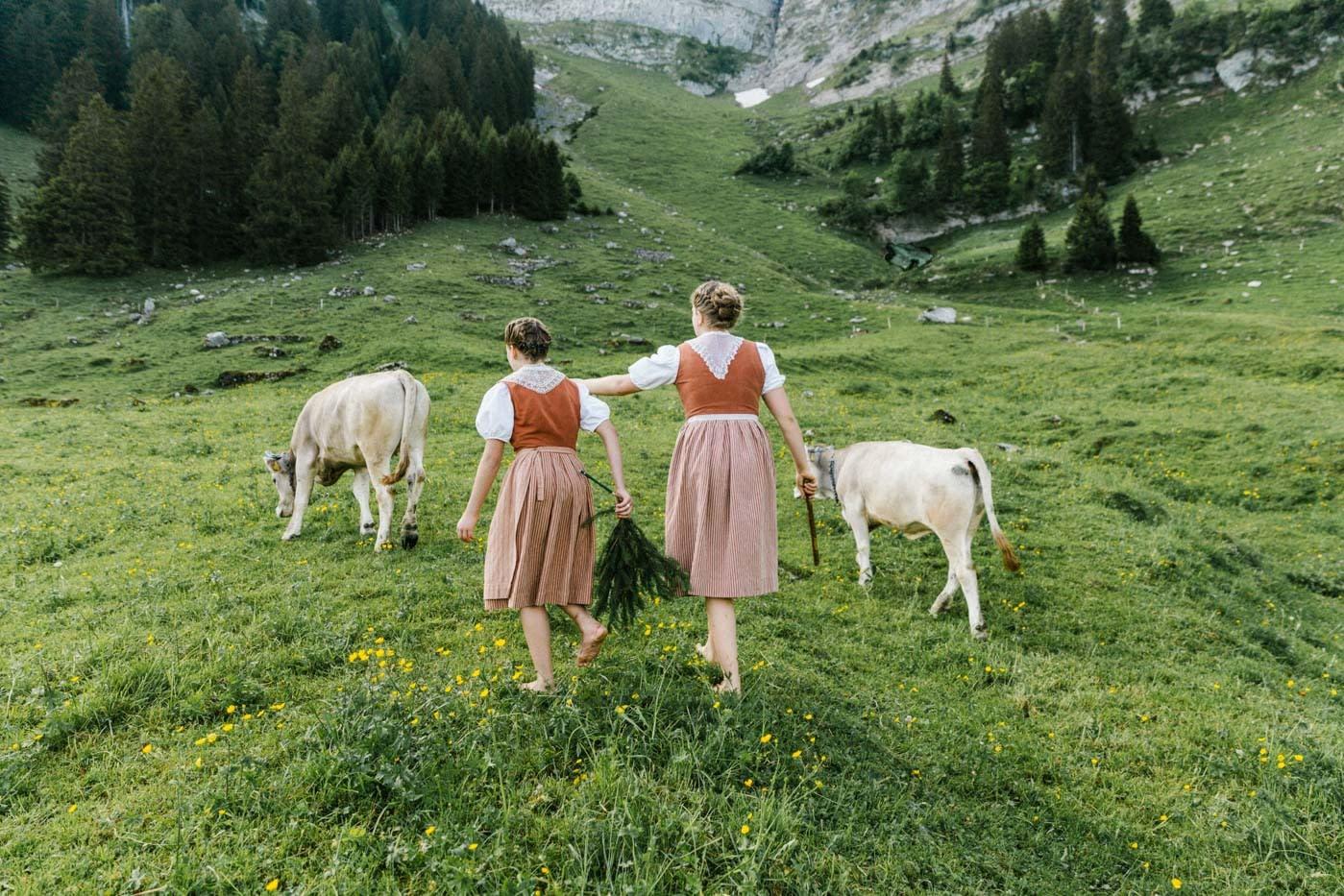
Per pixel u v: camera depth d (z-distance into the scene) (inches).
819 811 147.6
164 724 169.0
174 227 2102.6
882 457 337.4
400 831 129.3
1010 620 318.3
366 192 2295.8
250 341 1360.7
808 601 316.5
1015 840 166.9
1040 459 608.1
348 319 1496.1
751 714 170.6
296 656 204.7
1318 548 546.3
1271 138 2910.9
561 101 5251.0
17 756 152.5
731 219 3216.0
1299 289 1803.6
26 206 2007.9
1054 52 4040.4
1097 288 2116.1
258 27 4702.3
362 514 358.9
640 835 130.4
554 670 198.7
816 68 6737.2
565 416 169.8
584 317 1674.5
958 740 207.0
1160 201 2701.8
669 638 234.5
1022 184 3203.7
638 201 3169.3
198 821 131.5
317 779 141.2
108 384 1143.0
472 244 2288.4
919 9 6604.3
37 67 3181.6
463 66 4544.8
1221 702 257.6
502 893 115.9
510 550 165.0
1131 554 406.0
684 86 6678.2
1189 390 978.1
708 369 176.1
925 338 1525.6
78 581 279.1
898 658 268.5
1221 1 4205.2
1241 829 178.1
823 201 3452.3
